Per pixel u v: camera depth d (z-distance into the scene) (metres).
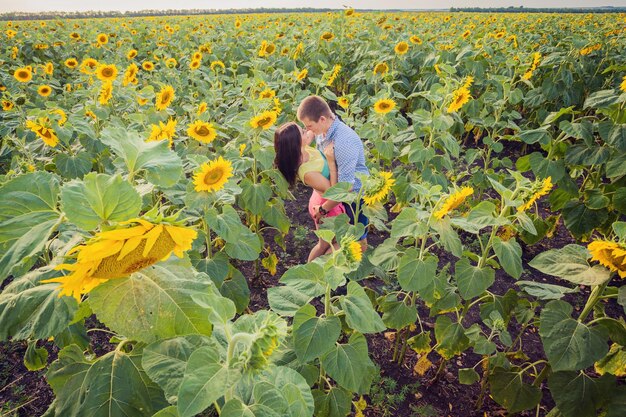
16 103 6.16
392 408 3.16
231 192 2.68
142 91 5.15
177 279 1.28
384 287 4.39
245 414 1.18
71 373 1.63
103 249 0.93
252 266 4.72
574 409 2.29
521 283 2.73
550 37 14.02
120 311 1.19
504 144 8.50
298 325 1.85
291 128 3.64
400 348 3.67
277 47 11.47
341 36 12.02
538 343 3.78
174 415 1.27
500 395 2.77
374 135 4.65
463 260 2.76
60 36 15.88
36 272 1.52
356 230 3.10
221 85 7.43
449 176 5.72
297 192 6.50
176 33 16.11
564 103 6.86
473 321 4.02
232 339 1.20
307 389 1.47
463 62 8.72
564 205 4.25
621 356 2.49
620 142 3.62
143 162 1.39
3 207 1.14
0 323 1.36
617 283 4.58
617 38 11.48
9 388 3.19
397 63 8.74
